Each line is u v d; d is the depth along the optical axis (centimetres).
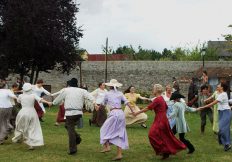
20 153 1130
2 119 1274
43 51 3175
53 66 3375
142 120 1734
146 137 1452
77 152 1153
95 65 3819
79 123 1662
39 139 1180
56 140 1348
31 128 1180
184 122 1135
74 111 1124
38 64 3291
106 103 1109
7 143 1288
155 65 3812
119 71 3834
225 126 1207
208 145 1308
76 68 3684
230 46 4831
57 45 3106
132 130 1653
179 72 3778
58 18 3123
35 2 2991
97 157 1094
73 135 1128
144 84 3819
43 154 1119
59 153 1135
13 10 2947
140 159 1077
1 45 3044
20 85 3017
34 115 1187
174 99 1144
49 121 1912
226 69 3597
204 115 1584
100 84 1673
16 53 3073
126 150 1195
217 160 1073
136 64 3831
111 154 1138
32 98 1194
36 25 2986
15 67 3269
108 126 1077
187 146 1148
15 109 1504
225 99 1211
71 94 1127
